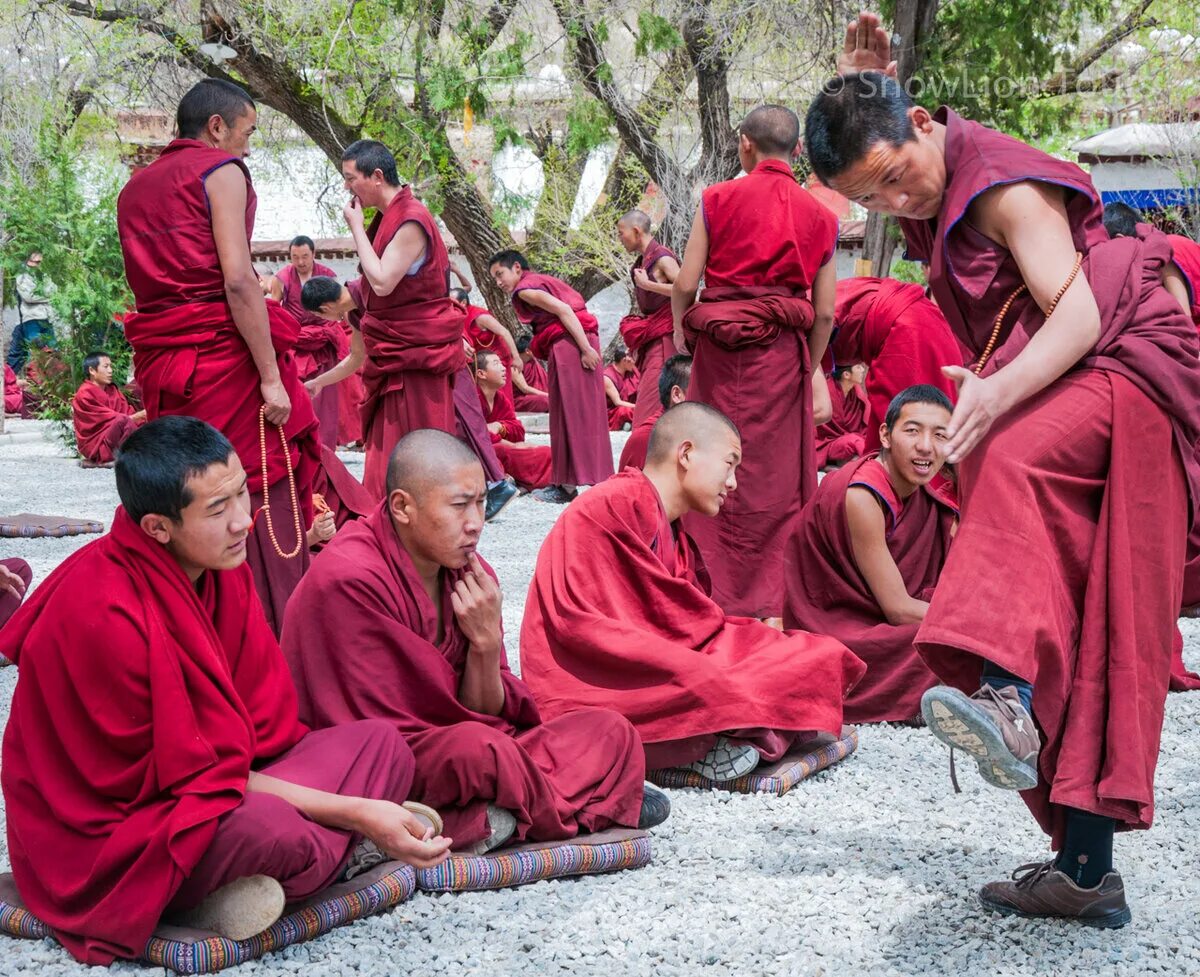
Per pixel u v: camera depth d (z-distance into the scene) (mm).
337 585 3240
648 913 3133
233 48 14703
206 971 2764
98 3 14867
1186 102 17875
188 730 2748
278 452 4738
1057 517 2740
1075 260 2779
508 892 3242
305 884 2863
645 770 3854
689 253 5957
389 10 14578
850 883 3305
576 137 15477
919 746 4484
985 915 3086
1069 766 2734
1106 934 2967
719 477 4254
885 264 14211
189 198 4520
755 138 5895
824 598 4871
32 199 16859
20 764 2904
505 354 12141
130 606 2760
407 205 6605
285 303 11227
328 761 2998
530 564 7312
